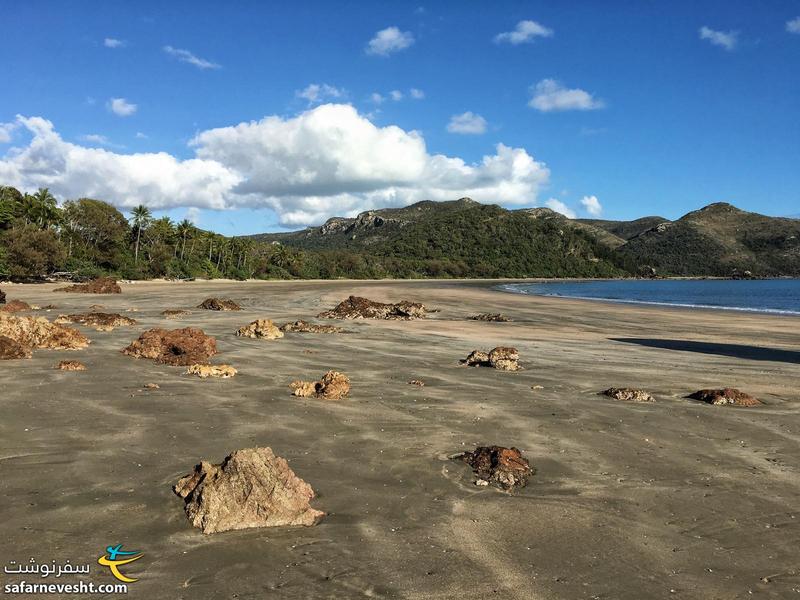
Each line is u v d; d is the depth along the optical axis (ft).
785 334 80.74
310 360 44.93
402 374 39.83
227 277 357.00
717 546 15.47
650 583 13.48
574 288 348.79
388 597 12.58
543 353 53.67
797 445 24.86
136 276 285.43
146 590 12.67
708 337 75.56
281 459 17.66
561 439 25.07
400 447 23.22
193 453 21.74
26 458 20.76
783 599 12.91
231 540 15.05
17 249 205.98
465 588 13.00
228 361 43.06
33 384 32.45
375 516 16.78
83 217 293.02
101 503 17.11
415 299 162.81
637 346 62.64
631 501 18.45
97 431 24.16
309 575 13.42
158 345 43.96
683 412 30.40
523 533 15.94
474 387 35.78
